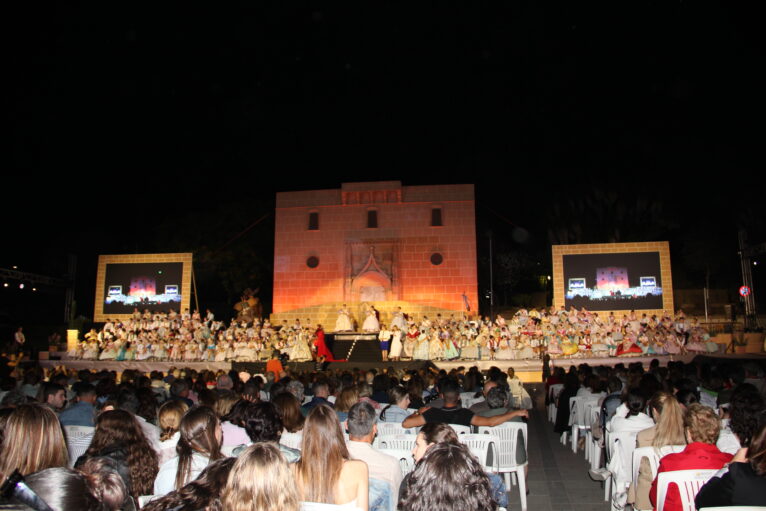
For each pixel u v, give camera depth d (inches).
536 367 1162.0
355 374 613.0
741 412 194.7
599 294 1302.9
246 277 1793.8
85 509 105.4
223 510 123.1
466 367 1163.3
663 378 442.6
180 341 1295.5
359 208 1494.8
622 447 287.3
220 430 203.0
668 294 1285.7
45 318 1893.5
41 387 361.7
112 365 1267.2
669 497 199.9
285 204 1523.1
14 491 101.9
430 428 182.4
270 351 1261.1
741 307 1585.9
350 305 1445.6
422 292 1445.6
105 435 200.2
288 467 125.4
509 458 332.5
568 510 332.8
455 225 1465.3
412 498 121.9
